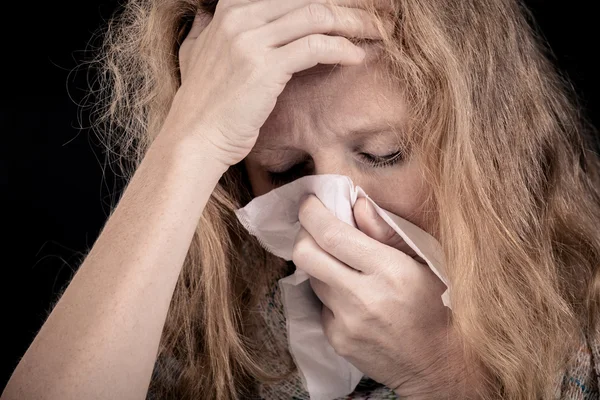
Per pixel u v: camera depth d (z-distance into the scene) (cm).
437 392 177
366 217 171
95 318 150
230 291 198
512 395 174
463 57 173
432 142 169
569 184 199
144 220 156
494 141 179
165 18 184
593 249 193
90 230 349
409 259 169
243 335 201
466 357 174
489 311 176
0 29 342
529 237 182
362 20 158
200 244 193
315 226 168
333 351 186
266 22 160
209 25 168
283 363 198
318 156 169
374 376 179
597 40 308
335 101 162
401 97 163
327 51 154
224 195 191
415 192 173
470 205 174
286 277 182
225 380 197
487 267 176
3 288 338
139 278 153
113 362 149
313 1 158
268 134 168
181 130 162
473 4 176
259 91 157
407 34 166
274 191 173
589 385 178
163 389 200
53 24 345
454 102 168
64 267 344
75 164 349
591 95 310
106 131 215
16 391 148
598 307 185
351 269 170
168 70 186
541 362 177
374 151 168
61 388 147
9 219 345
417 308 169
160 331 156
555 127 198
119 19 202
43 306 337
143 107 199
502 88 180
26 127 350
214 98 161
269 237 179
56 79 350
